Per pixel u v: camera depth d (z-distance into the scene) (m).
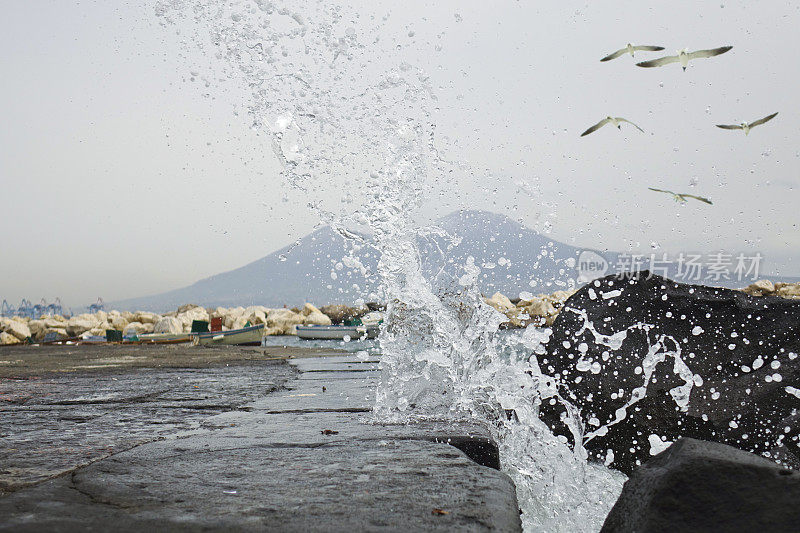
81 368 5.96
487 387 2.60
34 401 3.20
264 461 1.56
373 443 1.80
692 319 2.56
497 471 1.44
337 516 1.07
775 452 2.12
